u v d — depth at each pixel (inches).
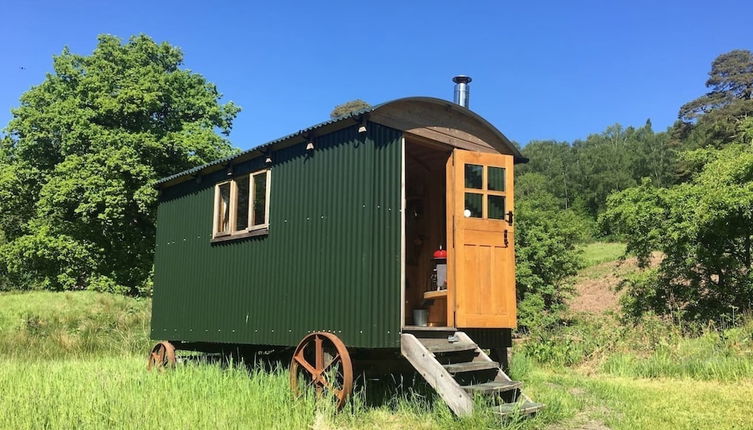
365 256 269.4
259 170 352.2
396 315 268.7
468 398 236.2
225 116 1048.8
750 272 486.9
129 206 895.7
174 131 957.2
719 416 253.3
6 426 219.5
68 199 858.1
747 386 318.0
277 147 337.1
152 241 956.0
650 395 302.2
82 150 906.7
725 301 498.3
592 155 2682.1
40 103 970.7
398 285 272.1
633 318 528.1
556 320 666.8
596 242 1585.9
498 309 301.9
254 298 339.6
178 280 419.8
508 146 332.5
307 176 313.7
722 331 423.2
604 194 2389.3
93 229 921.5
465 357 283.6
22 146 946.1
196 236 406.9
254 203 354.3
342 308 278.7
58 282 928.9
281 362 357.4
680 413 261.0
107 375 343.3
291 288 312.2
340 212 288.5
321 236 297.7
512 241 311.6
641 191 572.1
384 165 279.7
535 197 817.5
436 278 348.8
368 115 276.2
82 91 932.0
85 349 547.5
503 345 316.2
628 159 2502.5
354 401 263.1
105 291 888.3
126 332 601.3
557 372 412.8
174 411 237.9
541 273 722.8
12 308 671.8
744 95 2628.0
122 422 225.6
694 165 590.9
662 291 540.1
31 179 955.3
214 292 377.4
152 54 1019.9
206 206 401.7
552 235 727.7
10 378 334.3
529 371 388.8
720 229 488.7
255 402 254.4
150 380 310.8
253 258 346.0
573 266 740.0
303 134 311.9
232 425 222.7
